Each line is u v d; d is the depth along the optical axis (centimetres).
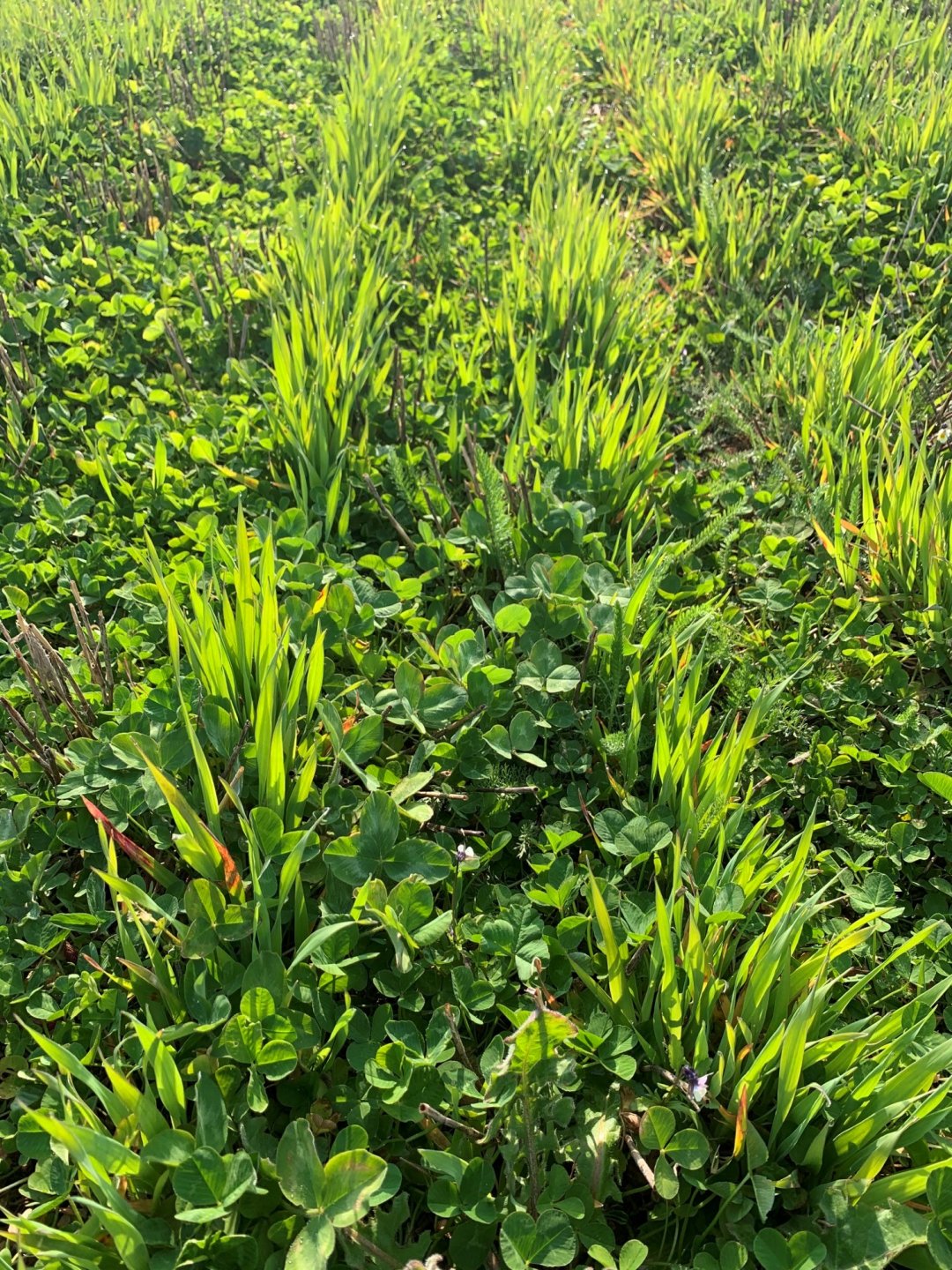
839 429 368
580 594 288
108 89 655
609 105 741
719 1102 193
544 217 503
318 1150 186
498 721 264
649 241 565
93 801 234
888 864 254
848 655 297
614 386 406
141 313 432
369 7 874
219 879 208
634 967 205
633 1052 204
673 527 346
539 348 422
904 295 463
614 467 341
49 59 699
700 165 577
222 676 237
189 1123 186
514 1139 184
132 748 226
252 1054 183
